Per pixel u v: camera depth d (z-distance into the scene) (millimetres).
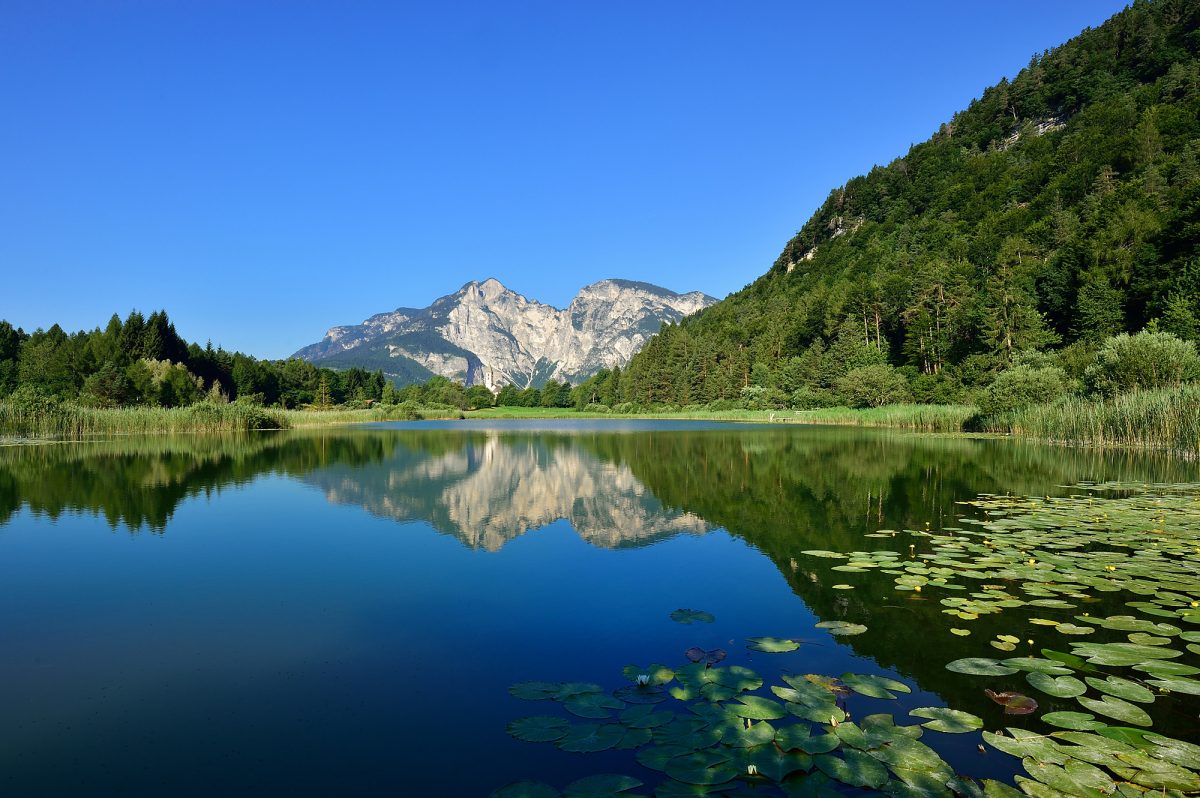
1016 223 86938
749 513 13664
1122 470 19672
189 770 4281
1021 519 12195
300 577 8984
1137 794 3816
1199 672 5516
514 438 41156
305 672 5898
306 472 21094
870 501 14750
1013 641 6359
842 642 6441
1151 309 49469
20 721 5012
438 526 12648
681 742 4465
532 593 8250
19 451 28125
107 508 14445
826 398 71938
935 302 69625
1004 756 4332
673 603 7801
